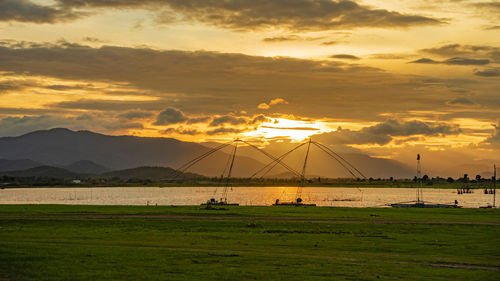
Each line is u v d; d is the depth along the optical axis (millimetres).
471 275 30641
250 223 58281
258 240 45719
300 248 41156
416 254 38906
